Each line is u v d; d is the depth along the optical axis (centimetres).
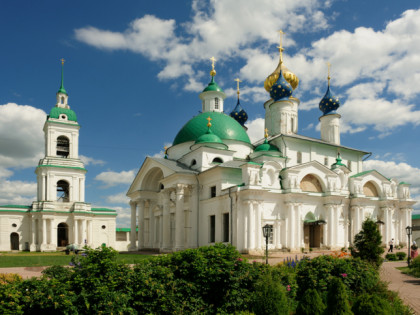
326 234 4838
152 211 5959
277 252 4306
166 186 5091
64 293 1138
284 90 5888
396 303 1493
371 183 5622
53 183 6456
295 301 1570
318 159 5603
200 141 5053
